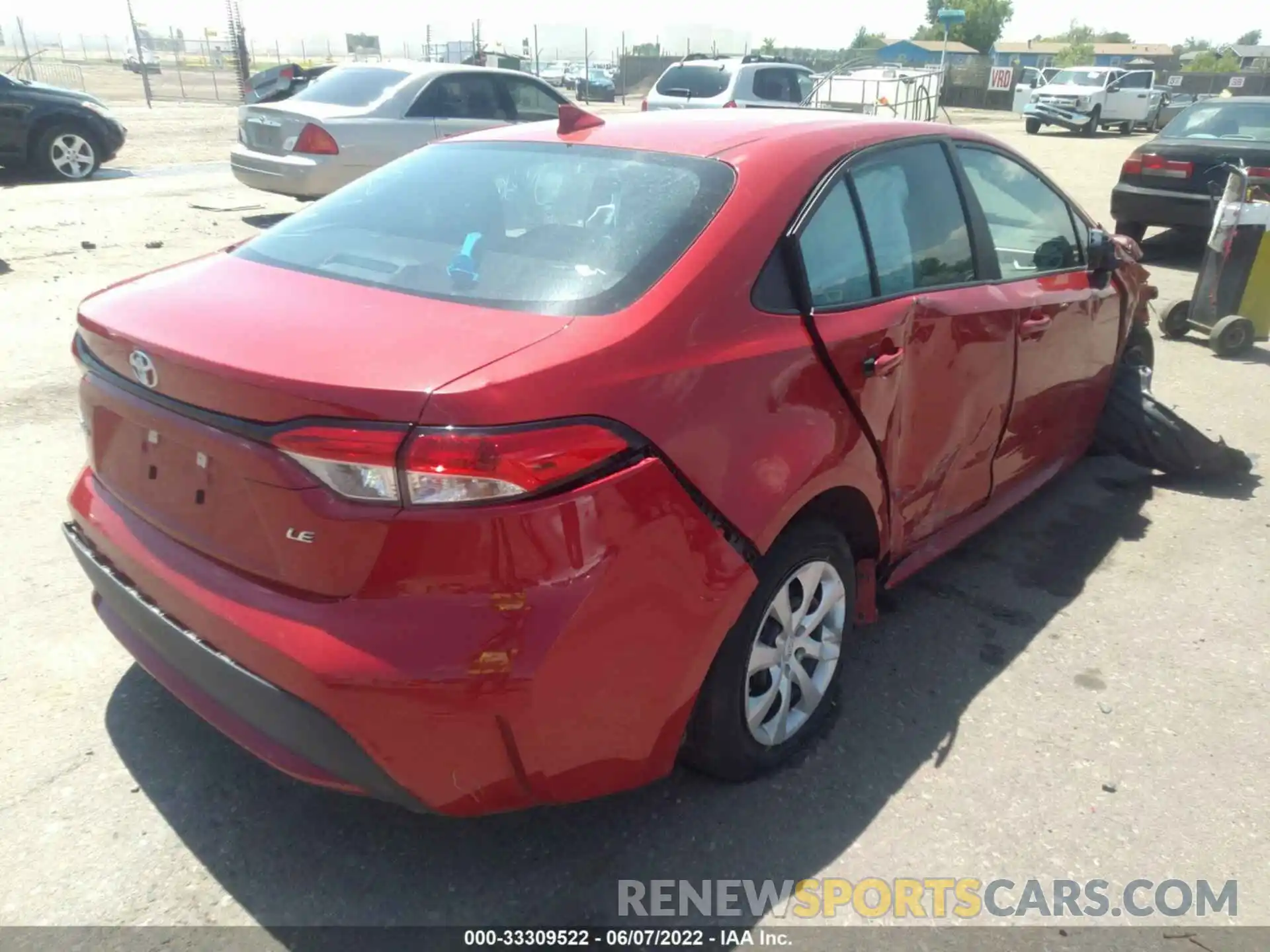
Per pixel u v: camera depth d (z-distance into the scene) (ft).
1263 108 34.24
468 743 6.68
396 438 6.33
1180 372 22.39
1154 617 12.26
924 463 10.58
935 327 10.23
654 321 7.51
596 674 6.95
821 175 9.33
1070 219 13.78
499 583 6.52
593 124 10.50
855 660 11.16
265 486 6.75
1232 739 10.02
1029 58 271.08
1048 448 13.93
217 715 7.66
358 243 9.06
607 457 6.84
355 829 8.49
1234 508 15.44
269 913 7.64
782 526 8.13
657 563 7.17
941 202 10.96
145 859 8.09
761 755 9.04
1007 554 13.82
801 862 8.29
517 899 7.85
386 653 6.48
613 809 8.79
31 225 31.83
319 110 31.65
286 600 6.85
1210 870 8.36
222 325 7.43
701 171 8.97
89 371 8.29
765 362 8.11
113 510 8.34
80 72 127.13
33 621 11.19
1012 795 9.14
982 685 10.78
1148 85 95.50
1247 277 23.73
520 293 7.84
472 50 104.17
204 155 54.49
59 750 9.25
